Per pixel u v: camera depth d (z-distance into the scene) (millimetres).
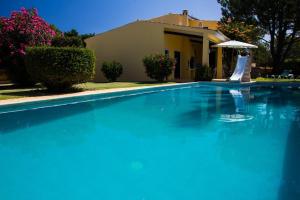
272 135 6262
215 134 6344
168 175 4027
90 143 5645
